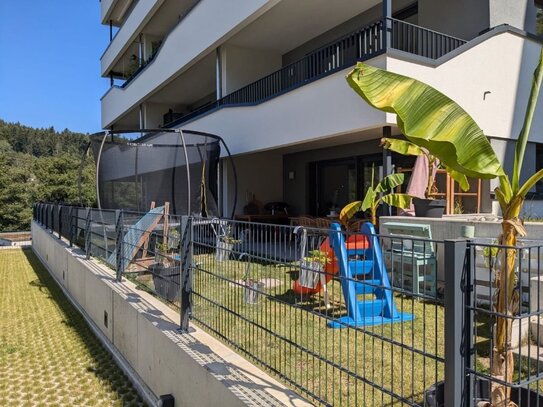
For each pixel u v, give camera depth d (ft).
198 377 10.43
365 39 27.30
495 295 8.30
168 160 35.35
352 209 24.70
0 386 14.71
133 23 68.39
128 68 78.69
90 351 18.25
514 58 29.99
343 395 10.39
